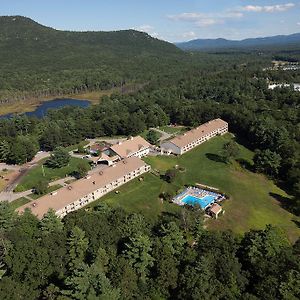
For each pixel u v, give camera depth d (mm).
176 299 80250
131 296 78250
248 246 90625
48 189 162000
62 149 189000
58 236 92562
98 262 81000
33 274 82562
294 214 149250
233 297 75812
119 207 125000
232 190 164500
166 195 152500
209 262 83375
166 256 87188
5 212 106312
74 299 73062
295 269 81250
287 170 179000
